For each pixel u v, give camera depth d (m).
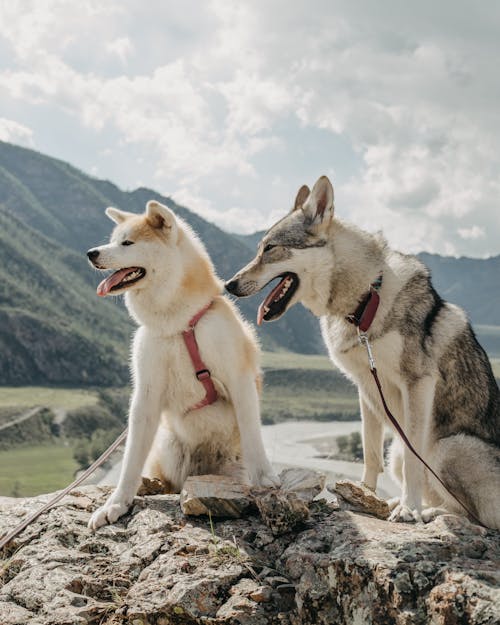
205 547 1.65
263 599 1.52
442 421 2.01
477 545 1.58
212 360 1.99
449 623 1.37
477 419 2.01
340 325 2.03
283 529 1.68
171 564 1.61
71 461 39.47
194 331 1.98
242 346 2.01
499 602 1.35
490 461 1.92
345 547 1.58
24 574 1.65
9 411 45.72
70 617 1.50
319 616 1.51
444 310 2.01
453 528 1.65
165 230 2.00
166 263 1.98
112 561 1.69
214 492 1.79
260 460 1.94
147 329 2.02
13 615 1.53
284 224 2.13
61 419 46.81
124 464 1.93
